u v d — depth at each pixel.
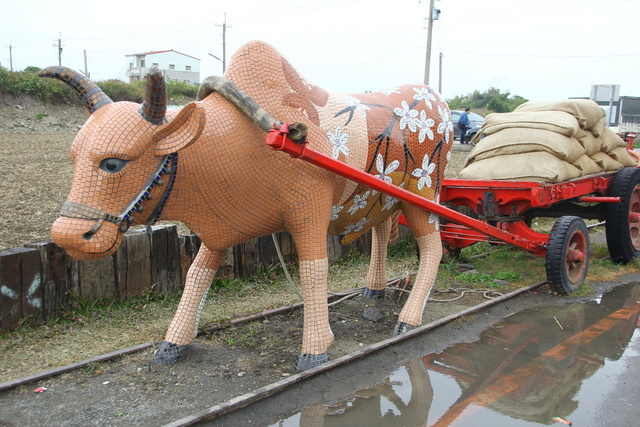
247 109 2.91
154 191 2.84
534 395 3.19
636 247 6.36
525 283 5.66
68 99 20.53
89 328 4.07
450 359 3.69
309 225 3.27
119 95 23.09
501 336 4.14
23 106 19.22
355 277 5.89
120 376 3.32
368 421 2.86
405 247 7.09
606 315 4.67
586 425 2.86
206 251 3.65
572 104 5.69
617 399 3.14
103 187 2.62
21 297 3.92
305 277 3.35
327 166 3.02
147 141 2.69
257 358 3.64
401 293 5.07
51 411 2.89
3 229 5.77
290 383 3.06
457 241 6.08
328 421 2.84
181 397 3.07
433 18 22.16
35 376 3.18
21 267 3.89
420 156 3.97
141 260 4.63
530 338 4.11
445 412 2.98
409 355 3.71
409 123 3.87
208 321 4.28
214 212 3.10
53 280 4.11
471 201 5.78
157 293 4.74
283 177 3.12
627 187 5.90
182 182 2.91
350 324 4.39
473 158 5.98
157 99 2.63
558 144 5.34
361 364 3.47
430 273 4.23
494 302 4.79
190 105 2.65
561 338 4.12
